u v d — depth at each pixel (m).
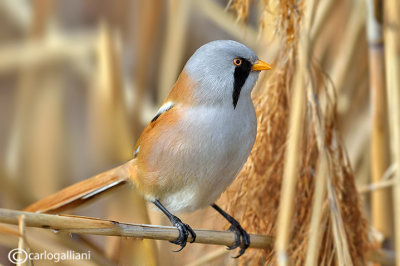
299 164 2.95
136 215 3.03
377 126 3.00
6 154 3.11
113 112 3.06
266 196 2.96
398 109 2.98
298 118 2.93
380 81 2.99
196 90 2.96
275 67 2.97
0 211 2.89
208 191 2.97
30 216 2.90
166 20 3.12
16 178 3.07
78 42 3.09
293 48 2.96
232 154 2.96
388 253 2.99
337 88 3.03
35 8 3.09
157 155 2.97
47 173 3.10
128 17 3.12
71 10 3.15
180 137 2.96
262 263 2.96
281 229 2.92
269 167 2.96
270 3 2.95
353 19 3.04
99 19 3.13
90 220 2.92
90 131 3.09
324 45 3.06
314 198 2.93
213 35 3.11
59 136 3.11
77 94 3.14
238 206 2.97
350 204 2.96
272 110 2.97
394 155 2.97
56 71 3.10
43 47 3.09
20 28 3.12
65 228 2.91
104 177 2.99
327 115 2.96
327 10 2.99
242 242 2.96
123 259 2.96
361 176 3.05
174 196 2.98
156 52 3.12
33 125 3.10
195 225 3.00
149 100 3.11
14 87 3.16
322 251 2.95
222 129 2.96
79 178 3.12
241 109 2.96
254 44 3.04
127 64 3.11
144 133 2.98
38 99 3.10
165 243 3.01
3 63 3.09
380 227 3.00
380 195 3.00
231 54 2.96
